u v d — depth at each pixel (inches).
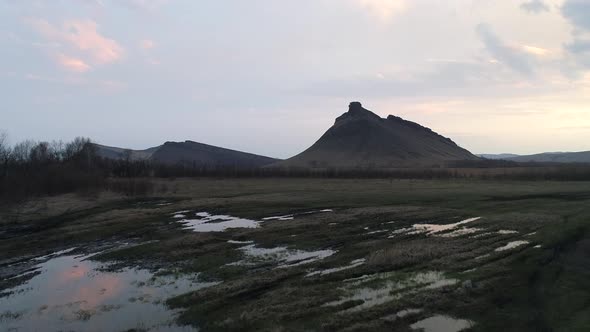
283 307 493.0
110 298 584.4
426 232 987.3
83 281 682.8
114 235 1112.2
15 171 2498.8
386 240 906.7
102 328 474.3
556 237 805.9
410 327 423.5
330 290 552.7
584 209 1245.1
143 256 845.8
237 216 1408.7
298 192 2331.4
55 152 4079.7
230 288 585.0
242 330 439.2
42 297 602.9
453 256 711.7
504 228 970.1
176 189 2714.1
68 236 1111.6
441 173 4753.9
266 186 3102.9
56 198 2074.3
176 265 759.1
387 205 1550.2
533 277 566.6
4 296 613.9
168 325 469.7
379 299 510.0
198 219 1354.6
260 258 784.3
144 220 1339.8
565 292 506.0
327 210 1470.2
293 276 645.3
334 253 808.3
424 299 494.3
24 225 1321.4
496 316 442.9
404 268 657.6
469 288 526.3
